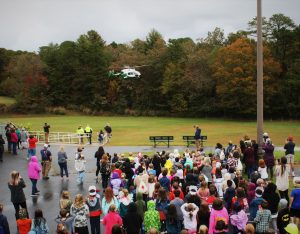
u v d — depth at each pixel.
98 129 58.97
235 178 16.00
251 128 58.03
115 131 54.06
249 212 13.23
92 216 13.11
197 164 19.38
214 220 11.17
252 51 83.00
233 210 12.45
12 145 35.16
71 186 22.22
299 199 13.51
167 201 13.45
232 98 85.00
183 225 12.81
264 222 11.70
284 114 85.00
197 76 91.69
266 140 24.02
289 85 81.06
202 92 93.19
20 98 104.44
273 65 82.31
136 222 11.57
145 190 15.78
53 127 63.53
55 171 26.44
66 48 113.50
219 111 92.62
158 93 102.56
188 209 12.02
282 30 88.44
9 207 18.53
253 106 84.06
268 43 88.56
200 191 13.84
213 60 89.06
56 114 102.31
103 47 126.12
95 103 106.12
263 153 22.64
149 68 103.50
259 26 22.05
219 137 45.84
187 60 97.06
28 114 102.00
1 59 132.00
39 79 106.94
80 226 12.16
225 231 10.89
